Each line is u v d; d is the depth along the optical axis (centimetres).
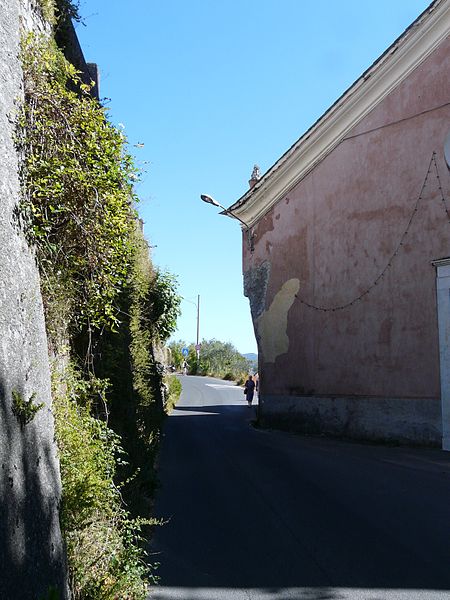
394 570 589
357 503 868
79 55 856
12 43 466
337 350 1714
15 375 354
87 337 694
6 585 285
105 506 504
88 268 599
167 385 2789
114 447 621
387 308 1561
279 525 757
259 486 1000
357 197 1681
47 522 373
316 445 1545
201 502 887
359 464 1224
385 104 1612
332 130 1758
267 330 2020
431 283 1450
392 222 1568
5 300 358
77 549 452
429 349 1442
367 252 1636
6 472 312
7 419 327
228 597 535
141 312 1298
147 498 856
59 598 338
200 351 7469
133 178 590
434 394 1423
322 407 1752
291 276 1930
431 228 1464
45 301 537
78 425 525
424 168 1495
